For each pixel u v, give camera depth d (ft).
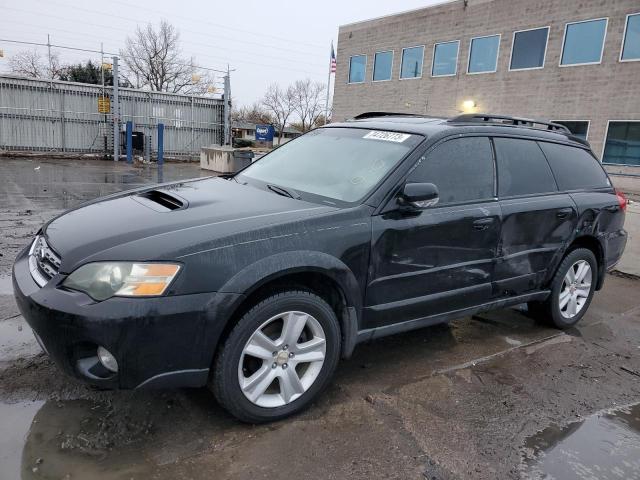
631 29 64.18
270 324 9.25
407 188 10.05
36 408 9.16
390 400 10.31
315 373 9.57
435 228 10.80
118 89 77.25
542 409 10.45
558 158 14.32
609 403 10.93
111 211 9.94
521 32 74.79
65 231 9.22
